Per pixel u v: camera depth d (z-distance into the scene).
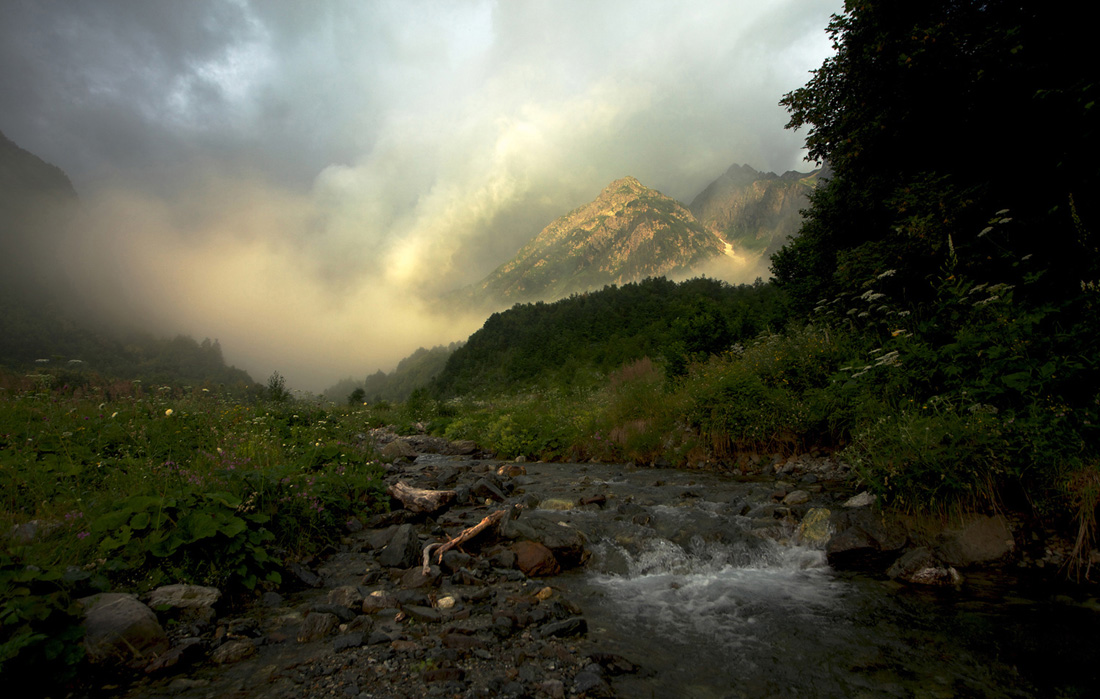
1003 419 4.66
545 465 11.34
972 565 4.20
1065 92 6.13
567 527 5.38
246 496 4.77
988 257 7.20
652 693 2.66
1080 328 4.87
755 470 8.65
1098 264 5.55
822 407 8.26
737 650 3.15
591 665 2.91
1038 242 6.95
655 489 7.69
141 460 5.69
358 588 4.09
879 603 3.77
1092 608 3.41
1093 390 4.44
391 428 21.72
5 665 2.43
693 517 5.96
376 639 3.22
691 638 3.33
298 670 2.86
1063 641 3.04
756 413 9.09
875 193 10.03
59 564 3.23
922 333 6.83
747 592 4.14
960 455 4.67
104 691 2.58
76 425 6.97
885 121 8.80
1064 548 4.10
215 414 8.98
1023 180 7.54
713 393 9.91
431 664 2.92
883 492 5.01
